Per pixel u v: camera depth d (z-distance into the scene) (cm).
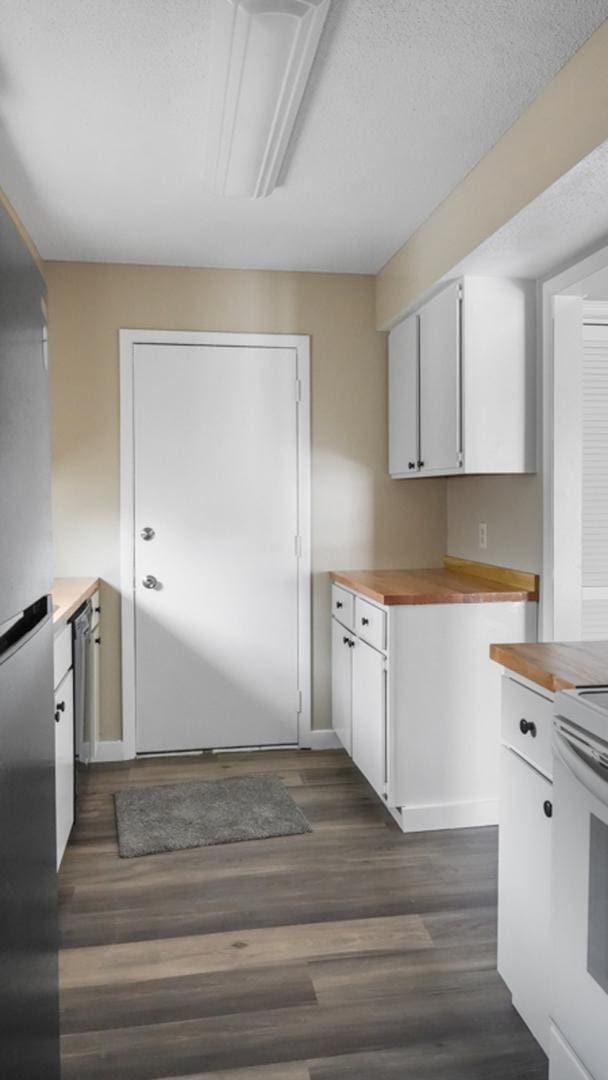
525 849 169
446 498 379
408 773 277
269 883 240
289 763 352
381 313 362
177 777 333
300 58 179
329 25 174
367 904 227
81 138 230
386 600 272
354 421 373
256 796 309
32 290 101
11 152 240
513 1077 159
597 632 330
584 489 330
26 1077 89
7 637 91
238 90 193
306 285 367
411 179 259
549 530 271
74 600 261
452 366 285
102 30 177
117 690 358
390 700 274
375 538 376
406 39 180
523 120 214
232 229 308
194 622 363
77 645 273
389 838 272
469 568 346
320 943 207
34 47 184
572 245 243
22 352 94
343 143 233
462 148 236
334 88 202
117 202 279
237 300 361
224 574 364
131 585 356
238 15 164
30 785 95
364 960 199
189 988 188
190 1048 167
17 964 86
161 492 358
